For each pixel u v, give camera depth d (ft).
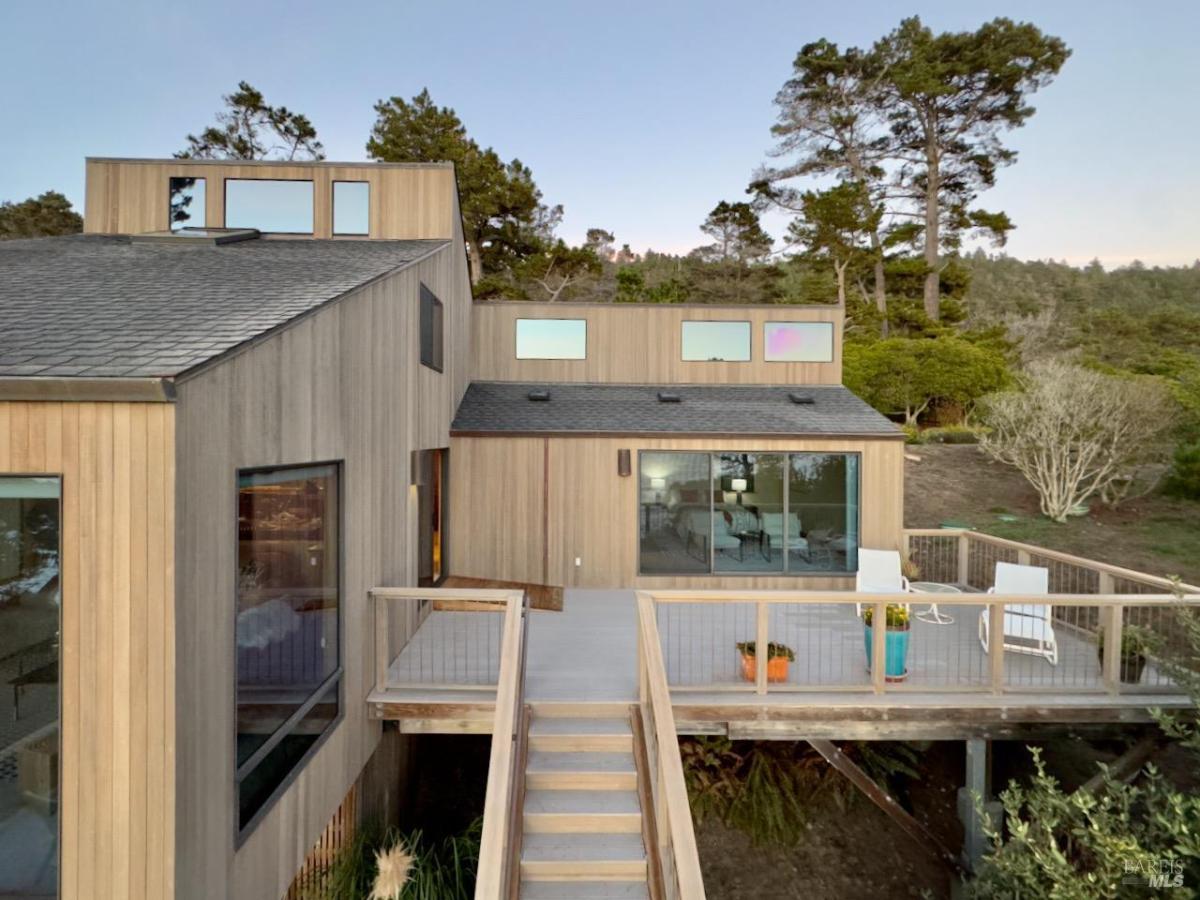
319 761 14.62
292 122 94.22
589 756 16.61
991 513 48.11
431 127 82.74
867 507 31.04
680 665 20.83
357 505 17.29
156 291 15.74
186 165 30.78
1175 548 41.01
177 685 9.11
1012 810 14.44
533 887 13.96
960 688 18.70
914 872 21.86
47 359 9.67
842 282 85.76
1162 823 13.11
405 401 22.30
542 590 29.76
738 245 104.73
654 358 40.42
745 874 21.70
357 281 17.90
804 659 21.39
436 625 24.64
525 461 31.30
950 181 96.89
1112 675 18.65
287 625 13.34
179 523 9.21
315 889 15.52
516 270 83.05
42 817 9.19
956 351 65.62
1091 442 45.55
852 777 19.42
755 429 31.65
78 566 9.08
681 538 31.32
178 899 9.09
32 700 9.16
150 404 9.05
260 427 11.91
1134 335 111.55
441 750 27.32
